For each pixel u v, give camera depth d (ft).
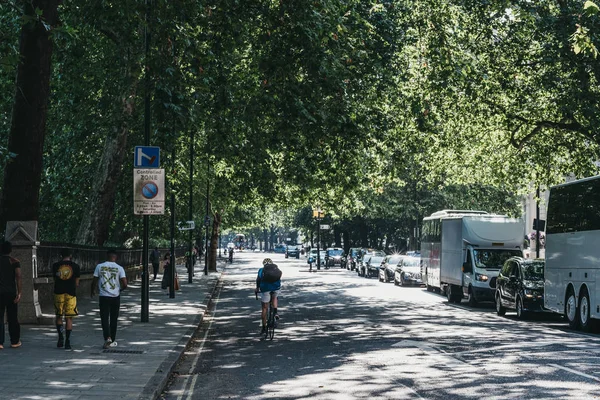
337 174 115.24
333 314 96.58
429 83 116.57
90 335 65.57
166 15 77.20
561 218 88.17
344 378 45.62
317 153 102.58
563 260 86.48
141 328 74.08
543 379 44.04
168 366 47.91
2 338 55.36
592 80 109.91
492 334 71.51
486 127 133.39
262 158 109.60
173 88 79.41
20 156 75.61
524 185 150.71
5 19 92.79
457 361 52.42
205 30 86.53
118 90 114.52
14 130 75.82
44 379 42.24
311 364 52.11
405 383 43.42
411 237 258.57
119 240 175.94
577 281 81.56
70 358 51.03
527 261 98.07
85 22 93.50
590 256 78.43
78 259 110.42
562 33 103.09
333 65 85.10
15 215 75.51
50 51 76.54
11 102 102.58
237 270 274.77
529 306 92.68
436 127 130.82
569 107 107.65
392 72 109.19
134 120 112.37
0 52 60.80
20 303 73.87
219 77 90.27
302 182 115.96
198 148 128.26
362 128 94.43
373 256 218.79
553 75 110.52
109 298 57.31
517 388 41.11
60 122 128.16
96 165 137.49
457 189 230.27
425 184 230.68
